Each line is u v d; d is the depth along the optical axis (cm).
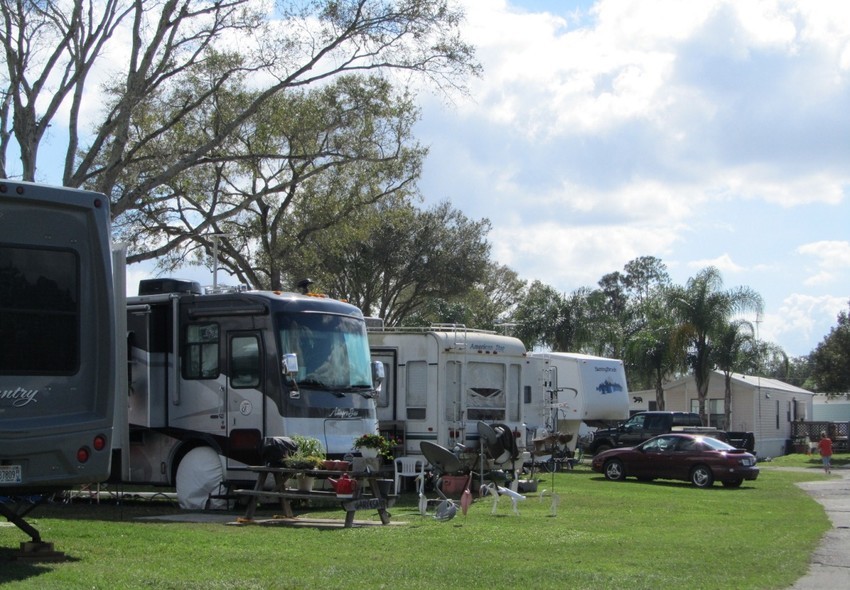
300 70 2356
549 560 1048
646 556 1109
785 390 5259
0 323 921
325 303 1644
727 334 4400
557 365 3120
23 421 921
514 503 1546
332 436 1571
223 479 1566
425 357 2106
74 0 2239
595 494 2077
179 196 3031
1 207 931
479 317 5541
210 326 1614
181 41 2330
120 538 1105
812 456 4806
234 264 3359
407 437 2100
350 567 952
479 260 4694
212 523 1317
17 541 1063
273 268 3195
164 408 1644
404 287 4759
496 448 1909
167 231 3031
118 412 1097
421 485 1530
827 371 5266
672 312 4484
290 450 1370
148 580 849
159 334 1666
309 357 1580
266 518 1387
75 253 968
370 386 1666
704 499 2069
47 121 2231
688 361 4466
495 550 1111
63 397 947
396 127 2891
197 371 1617
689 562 1072
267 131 2714
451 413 2094
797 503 2008
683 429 3406
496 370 2184
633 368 4675
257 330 1569
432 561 1009
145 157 2281
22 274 938
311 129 2725
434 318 4909
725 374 4625
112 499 1703
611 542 1219
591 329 4491
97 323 973
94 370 967
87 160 2241
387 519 1343
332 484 1493
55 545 1044
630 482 2623
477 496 1922
